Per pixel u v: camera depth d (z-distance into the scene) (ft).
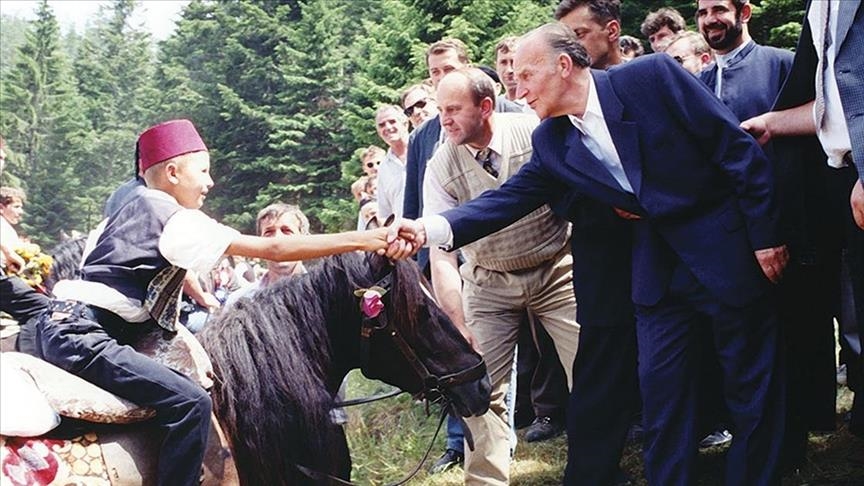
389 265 10.23
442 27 51.83
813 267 11.95
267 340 9.46
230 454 8.98
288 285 10.00
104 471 8.34
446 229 11.14
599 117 10.69
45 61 140.26
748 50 13.15
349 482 9.77
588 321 12.00
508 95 17.13
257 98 94.53
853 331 12.67
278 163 83.10
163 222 8.95
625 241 11.76
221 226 9.09
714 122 10.29
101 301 8.75
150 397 8.48
